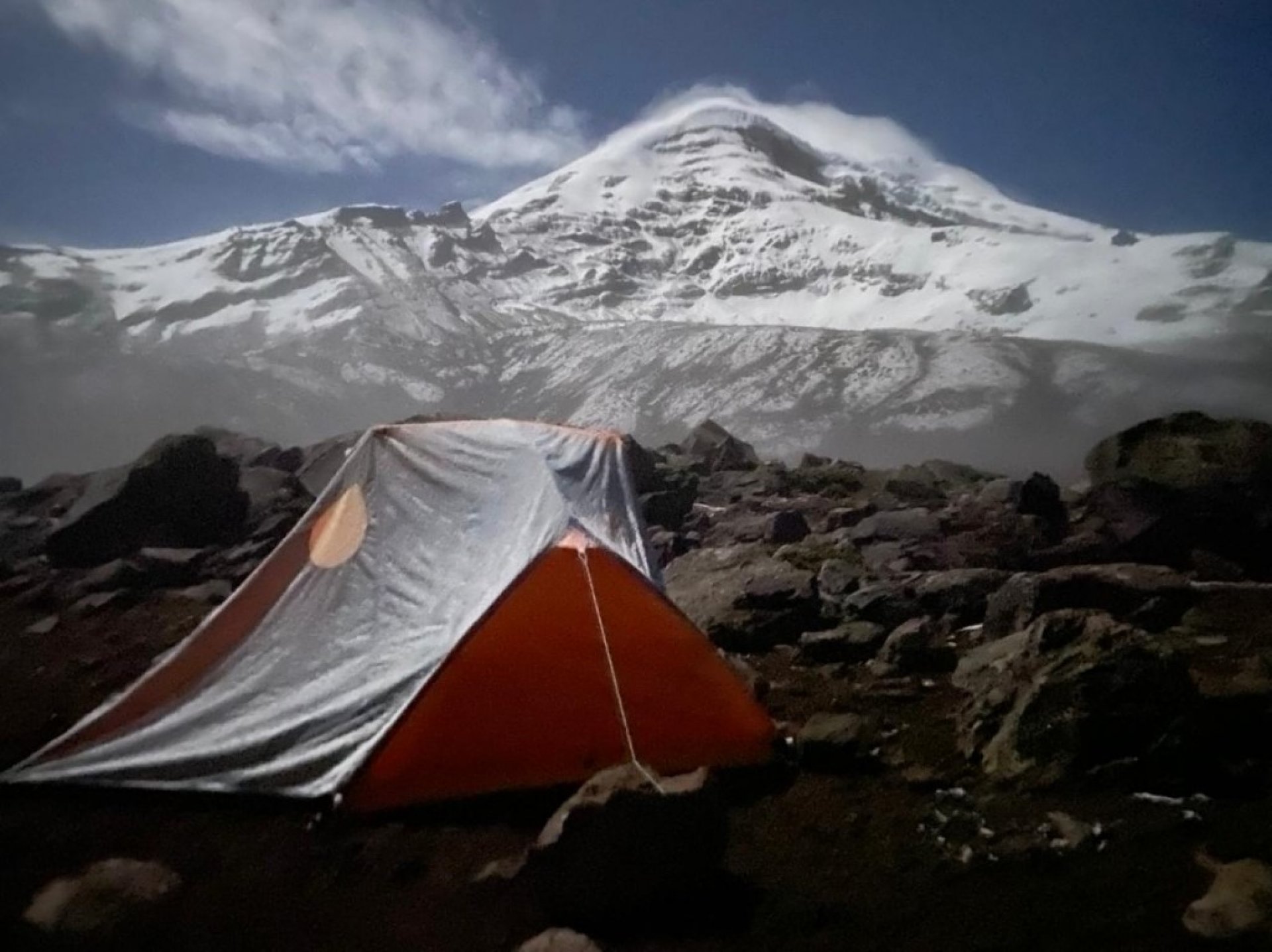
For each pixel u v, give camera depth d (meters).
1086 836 4.93
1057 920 4.28
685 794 4.47
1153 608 8.22
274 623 6.04
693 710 5.83
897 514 11.39
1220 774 5.47
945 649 7.74
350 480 6.59
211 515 11.36
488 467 6.36
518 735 5.53
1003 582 8.89
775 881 4.70
